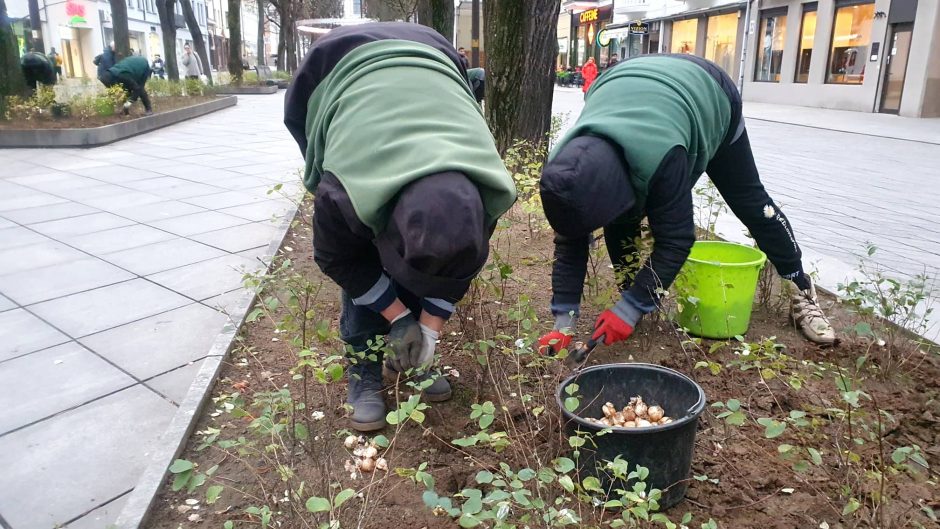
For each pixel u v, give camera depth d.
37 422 2.72
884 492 2.17
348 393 2.79
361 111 2.03
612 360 3.20
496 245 4.75
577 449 2.00
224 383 3.00
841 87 19.17
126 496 2.30
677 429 2.10
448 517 2.17
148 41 50.91
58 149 9.92
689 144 2.66
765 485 2.30
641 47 32.16
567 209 2.33
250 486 2.31
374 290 2.29
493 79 6.02
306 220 5.70
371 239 2.08
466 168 1.86
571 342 3.00
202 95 18.98
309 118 2.35
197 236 5.34
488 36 6.01
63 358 3.26
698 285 3.29
